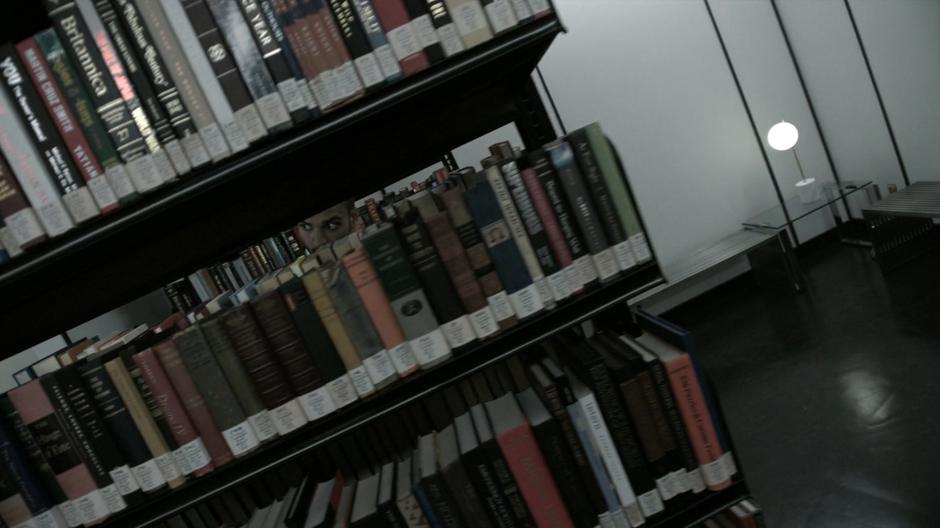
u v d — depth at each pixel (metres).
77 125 0.92
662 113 3.78
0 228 0.92
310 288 1.02
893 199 3.18
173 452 1.02
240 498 1.32
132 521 1.03
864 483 1.82
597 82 3.69
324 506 1.16
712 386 1.16
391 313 1.04
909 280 2.99
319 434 1.05
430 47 0.97
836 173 4.01
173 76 0.92
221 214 1.30
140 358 0.99
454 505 1.12
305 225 1.52
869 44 3.36
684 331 1.15
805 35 3.73
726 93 3.84
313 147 1.16
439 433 1.30
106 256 1.21
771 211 3.85
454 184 1.25
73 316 1.26
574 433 1.13
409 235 1.03
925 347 2.36
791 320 3.13
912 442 1.90
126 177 0.93
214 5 0.91
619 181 1.07
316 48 0.94
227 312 1.00
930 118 3.19
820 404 2.29
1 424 0.98
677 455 1.18
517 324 1.07
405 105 1.17
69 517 1.03
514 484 1.12
